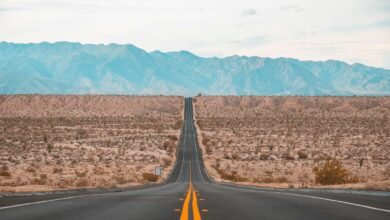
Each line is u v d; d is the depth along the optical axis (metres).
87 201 22.22
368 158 133.75
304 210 17.64
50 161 121.25
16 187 46.22
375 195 25.20
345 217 15.54
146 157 139.75
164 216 16.25
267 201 21.84
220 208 18.62
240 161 136.12
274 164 127.62
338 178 68.12
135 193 31.11
